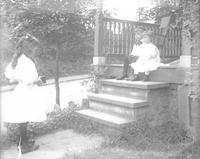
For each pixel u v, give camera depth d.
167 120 4.75
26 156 3.95
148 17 7.54
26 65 4.11
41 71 7.54
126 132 4.42
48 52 7.07
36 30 6.12
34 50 4.49
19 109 4.06
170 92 5.13
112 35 6.42
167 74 5.16
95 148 4.11
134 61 5.91
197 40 4.23
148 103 4.86
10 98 4.05
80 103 6.64
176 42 7.13
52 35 6.50
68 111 5.59
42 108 4.27
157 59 5.49
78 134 4.93
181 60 4.92
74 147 4.23
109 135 4.52
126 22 6.62
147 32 5.75
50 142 4.54
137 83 5.05
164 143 4.22
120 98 5.15
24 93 4.11
